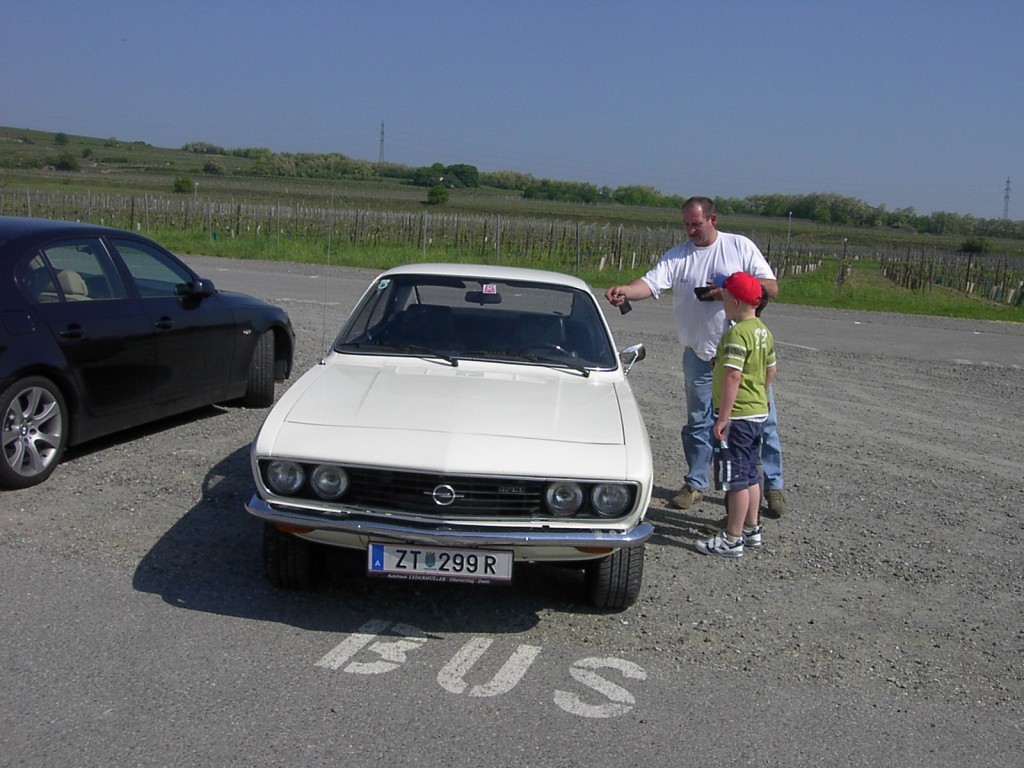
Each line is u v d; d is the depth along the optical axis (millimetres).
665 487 6445
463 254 34656
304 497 3957
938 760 3273
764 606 4543
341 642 3861
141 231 36500
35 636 3705
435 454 3910
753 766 3145
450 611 4254
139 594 4164
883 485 6898
